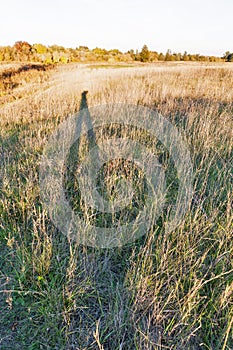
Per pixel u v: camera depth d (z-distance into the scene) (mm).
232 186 2523
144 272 1751
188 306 1511
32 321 1573
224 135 3588
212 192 2559
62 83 9492
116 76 10359
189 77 9742
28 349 1455
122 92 6457
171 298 1618
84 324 1579
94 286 1777
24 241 2111
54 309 1604
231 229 1956
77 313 1624
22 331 1537
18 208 2432
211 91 6539
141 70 12289
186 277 1710
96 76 10695
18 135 4297
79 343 1472
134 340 1414
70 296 1626
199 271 1752
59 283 1796
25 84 10094
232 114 4578
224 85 7641
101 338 1486
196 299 1608
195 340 1465
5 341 1489
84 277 1821
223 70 11695
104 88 7766
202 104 5285
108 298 1720
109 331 1516
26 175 2994
